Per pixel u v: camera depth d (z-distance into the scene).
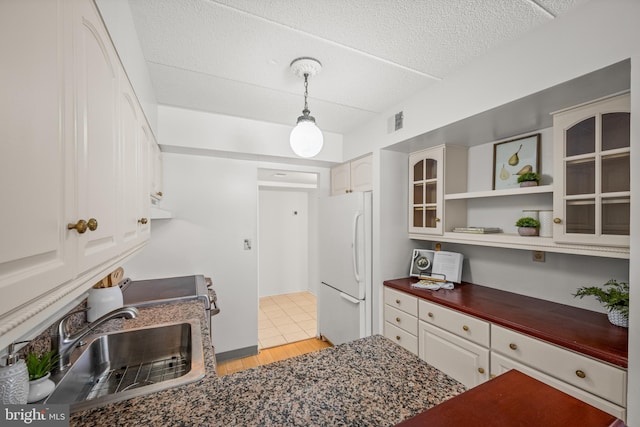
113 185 0.88
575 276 1.70
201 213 2.60
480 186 2.25
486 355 1.60
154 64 1.62
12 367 0.67
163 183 2.47
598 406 1.16
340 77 1.79
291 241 5.27
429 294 2.02
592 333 1.33
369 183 2.59
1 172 0.38
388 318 2.36
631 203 1.02
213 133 2.39
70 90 0.58
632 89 1.03
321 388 0.78
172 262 2.50
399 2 1.17
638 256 1.01
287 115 2.44
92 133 0.70
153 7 1.17
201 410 0.69
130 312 1.12
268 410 0.69
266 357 2.79
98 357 1.20
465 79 1.67
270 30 1.35
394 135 2.23
